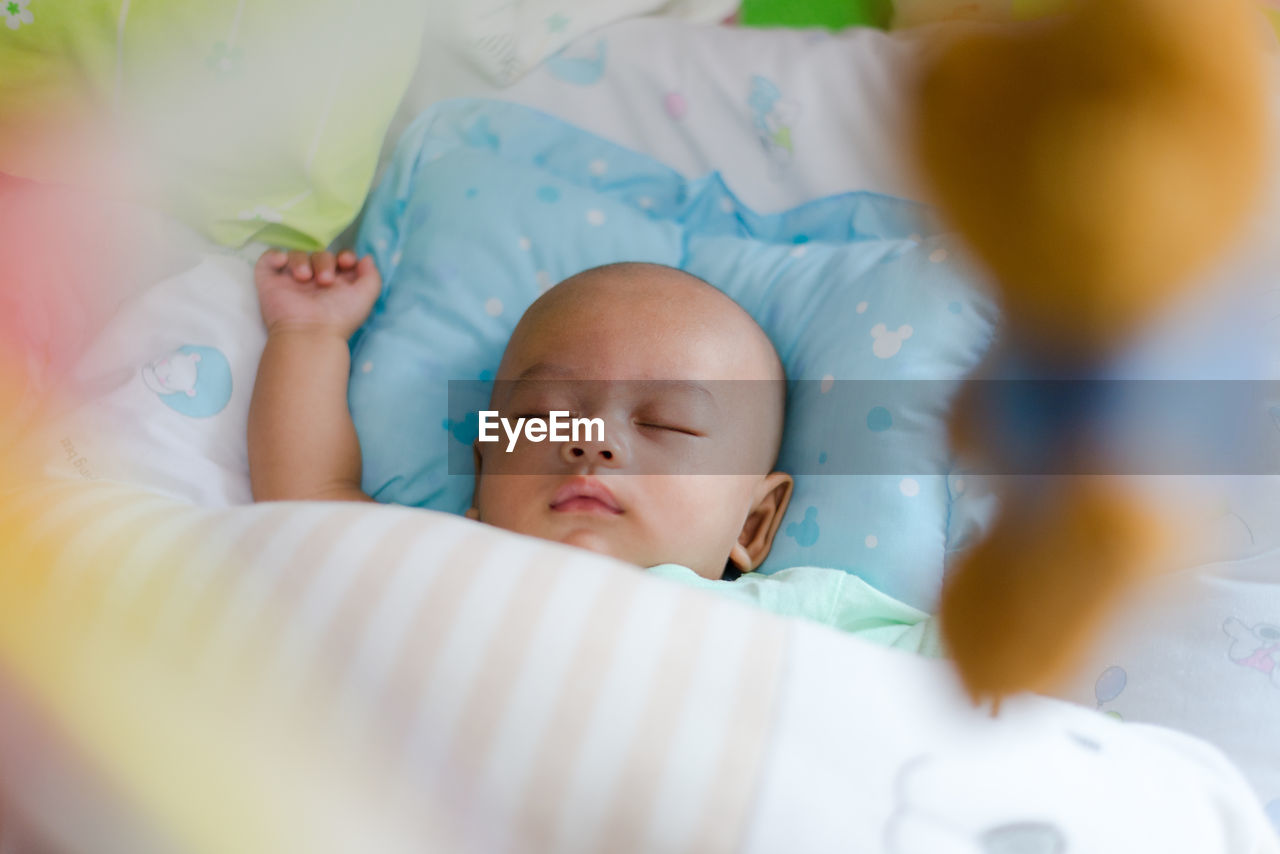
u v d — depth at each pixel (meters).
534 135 1.54
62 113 1.30
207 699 0.67
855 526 1.15
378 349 1.32
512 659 0.65
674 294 1.22
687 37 1.56
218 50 1.30
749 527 1.24
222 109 1.31
